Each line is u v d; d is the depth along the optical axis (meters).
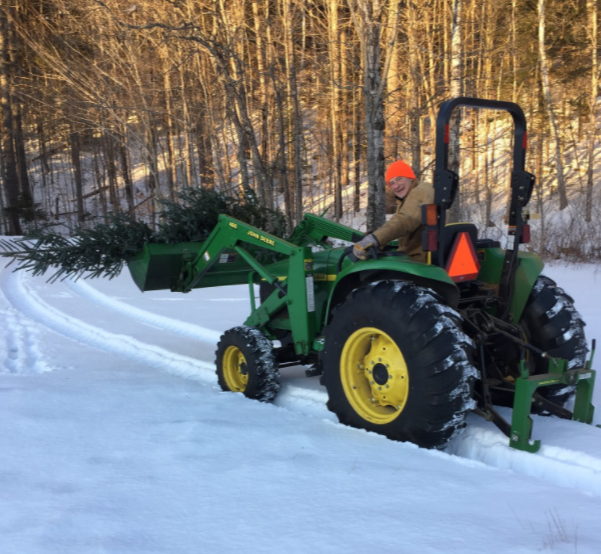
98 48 16.88
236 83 11.79
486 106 3.49
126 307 9.31
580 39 20.42
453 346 3.15
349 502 2.45
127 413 3.83
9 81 22.47
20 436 3.36
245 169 12.31
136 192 34.50
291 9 15.99
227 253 5.30
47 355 5.96
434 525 2.22
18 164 32.06
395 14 9.82
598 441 3.26
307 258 4.36
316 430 3.50
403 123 17.75
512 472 2.85
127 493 2.57
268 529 2.22
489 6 19.09
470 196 21.00
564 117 22.53
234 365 4.73
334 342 3.70
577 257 12.72
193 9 13.43
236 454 3.06
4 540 2.16
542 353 3.59
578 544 2.04
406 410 3.27
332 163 24.55
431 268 3.35
